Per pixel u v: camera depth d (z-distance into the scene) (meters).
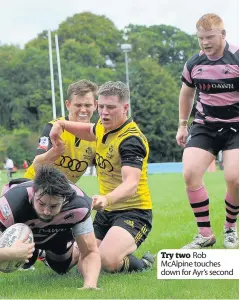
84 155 9.38
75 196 7.54
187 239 11.34
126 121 8.69
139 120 84.88
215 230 12.16
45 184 6.87
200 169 9.99
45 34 106.44
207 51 9.83
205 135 10.09
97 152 8.94
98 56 97.44
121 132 8.62
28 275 8.66
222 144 10.07
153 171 58.38
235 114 9.88
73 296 7.06
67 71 90.50
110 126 8.59
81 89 9.32
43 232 7.78
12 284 7.96
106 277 8.20
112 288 7.44
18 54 91.12
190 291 7.32
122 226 8.73
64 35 105.38
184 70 10.42
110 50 104.12
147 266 8.90
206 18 9.76
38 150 9.39
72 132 9.11
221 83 9.84
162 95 86.06
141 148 8.49
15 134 80.06
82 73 90.50
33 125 87.81
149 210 9.07
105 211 9.12
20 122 87.69
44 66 90.19
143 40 106.19
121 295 7.09
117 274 8.41
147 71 88.25
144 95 86.44
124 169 8.36
